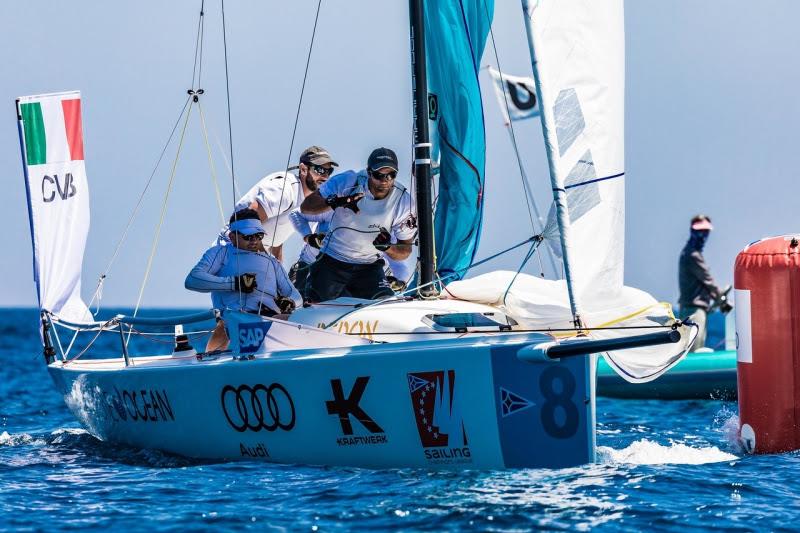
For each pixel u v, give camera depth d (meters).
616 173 23.45
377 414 22.12
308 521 18.47
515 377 20.86
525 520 18.17
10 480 23.20
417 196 27.03
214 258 26.91
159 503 20.33
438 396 21.44
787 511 18.84
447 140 27.30
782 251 24.83
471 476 21.25
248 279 26.50
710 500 19.59
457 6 26.91
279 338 23.88
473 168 27.20
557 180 22.23
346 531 17.77
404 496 19.88
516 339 21.42
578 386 21.14
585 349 19.94
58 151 32.72
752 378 25.09
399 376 21.75
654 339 19.31
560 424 21.14
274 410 23.45
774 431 24.86
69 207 32.94
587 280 23.08
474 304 24.61
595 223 23.22
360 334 23.80
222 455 25.09
